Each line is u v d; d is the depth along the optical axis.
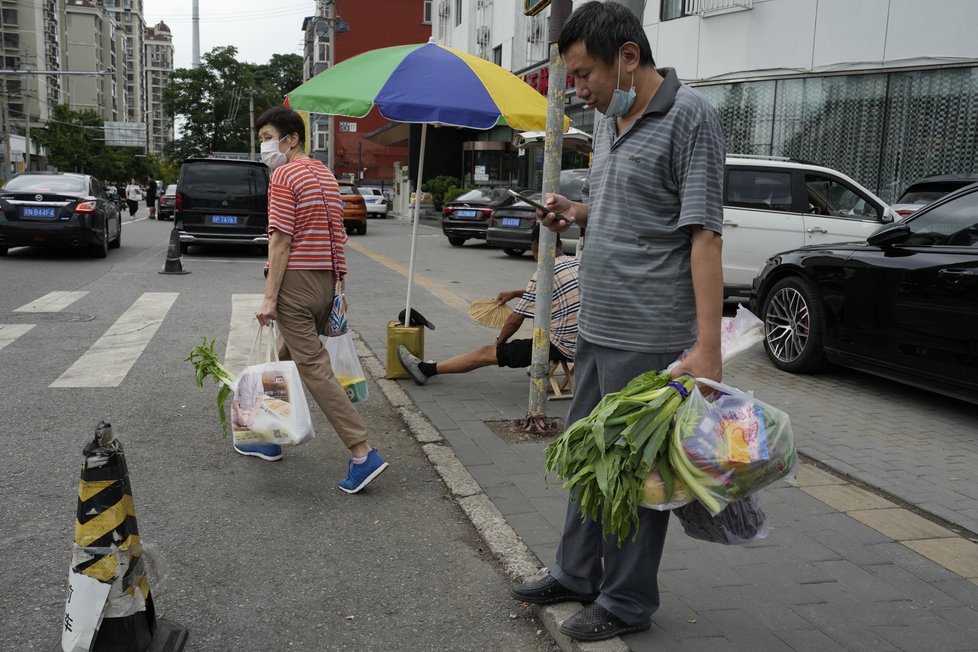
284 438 4.01
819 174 9.91
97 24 143.00
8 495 3.90
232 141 73.81
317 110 5.09
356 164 57.69
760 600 3.05
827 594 3.11
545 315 4.93
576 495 2.38
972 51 12.11
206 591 3.09
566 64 2.49
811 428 5.28
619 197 2.52
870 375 6.82
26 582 3.10
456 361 5.96
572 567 2.88
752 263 9.74
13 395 5.62
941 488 4.25
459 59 5.16
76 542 2.46
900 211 10.69
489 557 3.45
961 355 5.25
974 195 5.50
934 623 2.92
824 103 14.29
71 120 85.50
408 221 33.16
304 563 3.35
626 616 2.71
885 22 13.16
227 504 3.92
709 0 16.14
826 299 6.41
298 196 4.02
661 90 2.43
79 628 2.45
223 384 4.24
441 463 4.45
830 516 3.87
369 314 9.30
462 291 11.52
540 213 2.91
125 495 2.50
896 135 13.26
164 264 13.80
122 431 4.93
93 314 8.78
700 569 3.29
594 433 2.22
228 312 9.10
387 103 4.89
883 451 4.84
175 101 72.94
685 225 2.34
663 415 2.24
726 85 16.02
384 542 3.56
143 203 67.25
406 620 2.94
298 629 2.86
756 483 2.27
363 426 4.07
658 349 2.50
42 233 13.52
